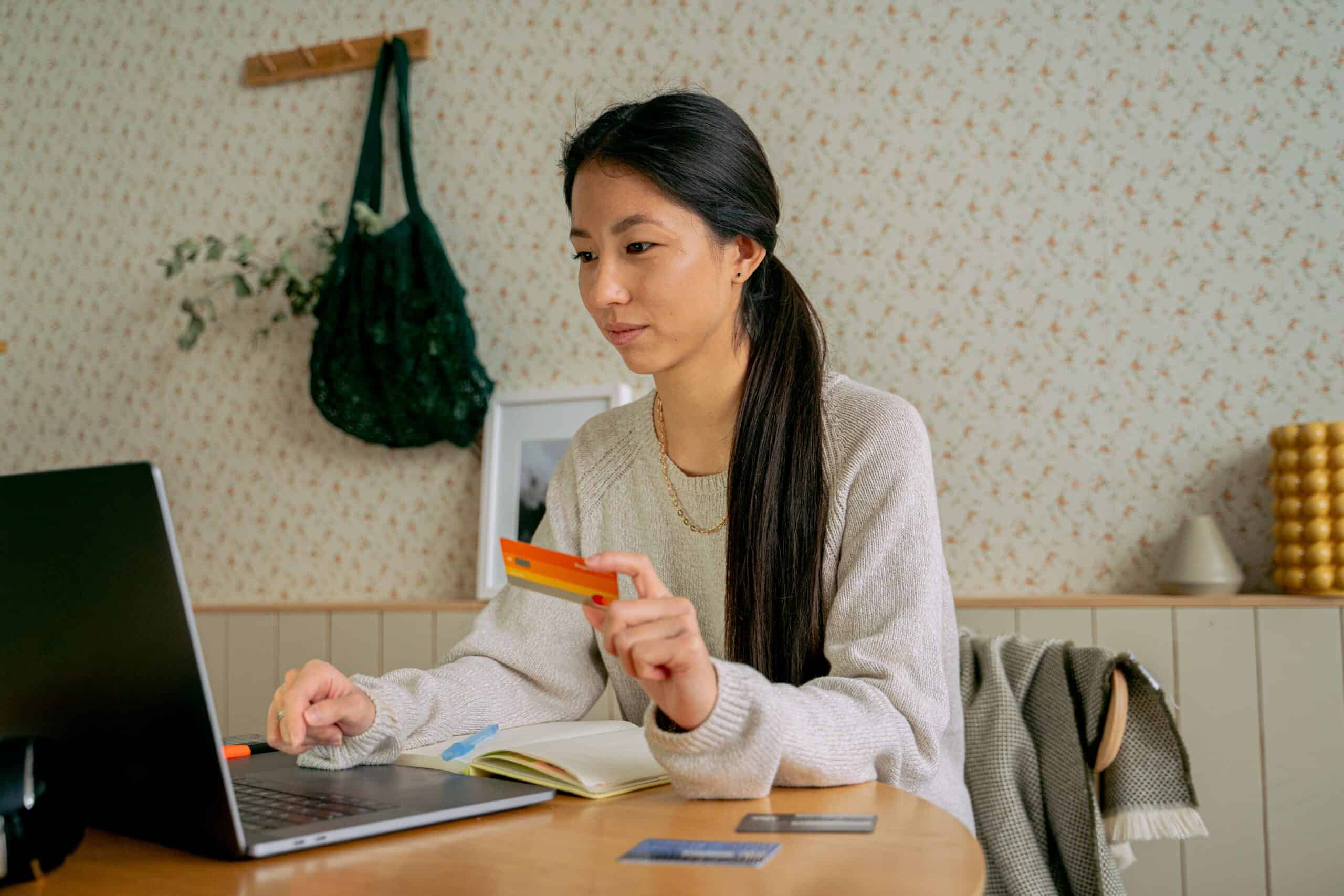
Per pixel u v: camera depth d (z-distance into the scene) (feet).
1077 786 4.73
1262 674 6.14
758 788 2.58
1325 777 6.02
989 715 4.95
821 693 2.83
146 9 9.41
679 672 2.50
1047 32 7.14
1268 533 6.59
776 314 3.67
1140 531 6.82
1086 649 4.98
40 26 9.76
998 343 7.14
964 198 7.25
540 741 3.17
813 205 7.55
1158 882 6.24
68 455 9.39
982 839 4.79
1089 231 7.01
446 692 3.44
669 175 3.17
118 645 2.15
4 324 9.68
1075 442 6.97
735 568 3.48
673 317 3.26
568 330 8.03
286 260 8.27
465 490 8.19
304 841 2.24
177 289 9.15
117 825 2.43
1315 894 6.01
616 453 4.08
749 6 7.75
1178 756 4.78
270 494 8.75
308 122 8.83
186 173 9.18
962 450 7.18
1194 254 6.82
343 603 8.09
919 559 3.26
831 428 3.58
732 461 3.54
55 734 2.31
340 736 3.09
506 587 4.07
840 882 1.90
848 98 7.52
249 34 9.07
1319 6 6.64
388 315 7.76
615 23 8.05
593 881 1.96
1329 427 6.15
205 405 8.99
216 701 8.28
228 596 8.80
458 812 2.50
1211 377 6.75
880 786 2.72
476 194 8.34
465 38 8.43
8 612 2.32
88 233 9.47
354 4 8.77
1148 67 6.94
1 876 2.07
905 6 7.43
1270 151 6.70
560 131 8.14
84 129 9.55
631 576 2.57
